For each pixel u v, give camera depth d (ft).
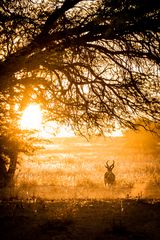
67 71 90.33
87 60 92.38
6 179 207.92
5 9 78.54
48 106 95.50
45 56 84.33
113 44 91.66
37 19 81.71
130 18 75.72
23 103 92.07
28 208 98.32
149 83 89.40
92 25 79.77
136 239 69.82
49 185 265.54
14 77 86.22
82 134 101.19
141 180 299.58
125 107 93.86
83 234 72.79
